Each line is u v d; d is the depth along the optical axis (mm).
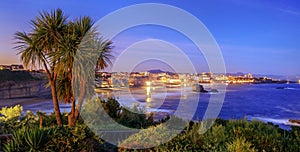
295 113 30031
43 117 10125
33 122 9664
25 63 9023
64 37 8820
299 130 5840
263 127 6168
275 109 34781
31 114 10859
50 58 8727
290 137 5457
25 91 56719
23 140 5398
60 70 8875
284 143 5035
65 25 9180
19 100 47844
